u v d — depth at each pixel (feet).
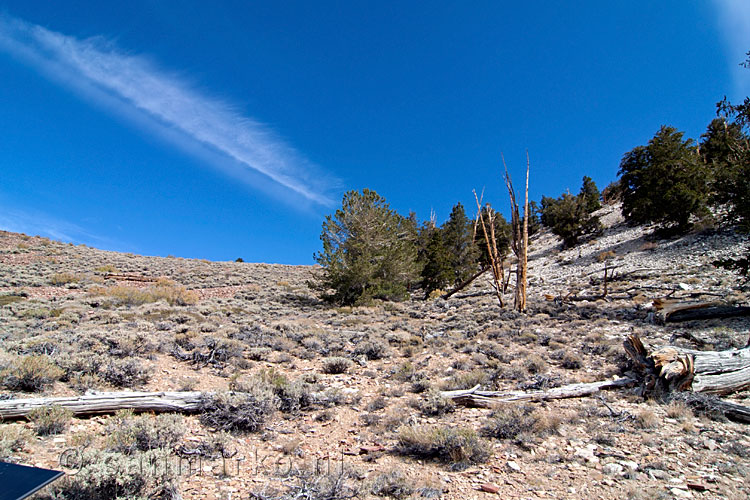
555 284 95.45
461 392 28.86
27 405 21.62
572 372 34.99
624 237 123.75
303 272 168.35
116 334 40.27
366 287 95.14
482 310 73.92
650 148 105.81
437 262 119.24
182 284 117.19
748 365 28.76
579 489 16.92
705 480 17.03
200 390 29.73
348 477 18.76
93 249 163.02
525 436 21.99
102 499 14.61
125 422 21.80
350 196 100.53
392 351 46.80
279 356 41.37
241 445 22.20
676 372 27.30
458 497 16.76
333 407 29.14
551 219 195.52
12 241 142.82
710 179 90.07
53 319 53.47
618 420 24.03
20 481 9.77
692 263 79.46
